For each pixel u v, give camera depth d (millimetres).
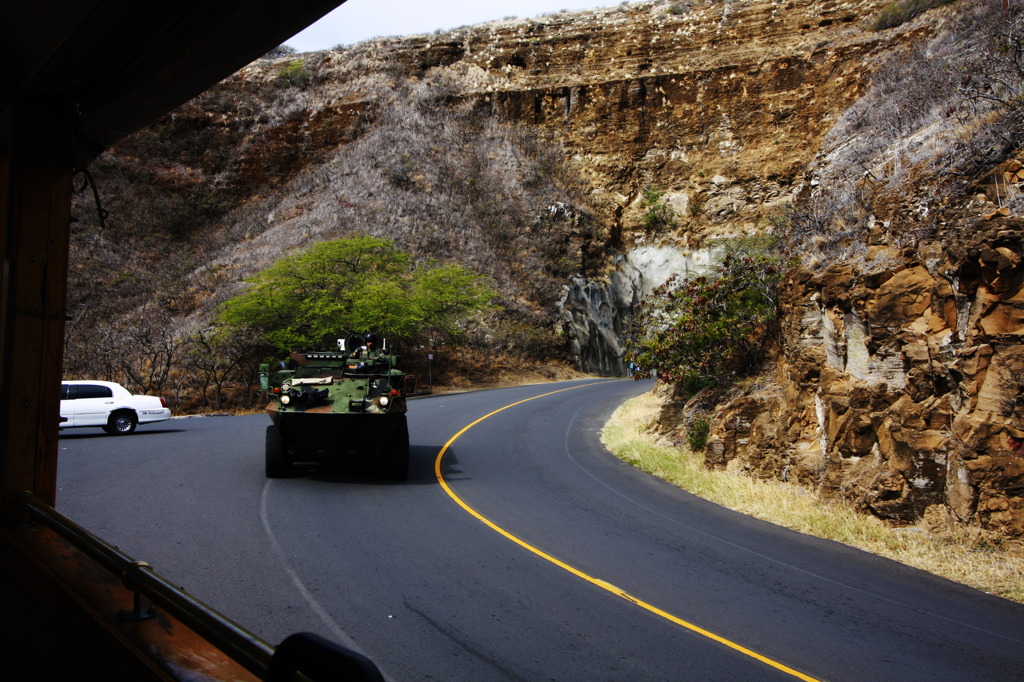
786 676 5320
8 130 4859
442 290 36562
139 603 3205
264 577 7133
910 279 10750
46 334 4738
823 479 11234
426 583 7207
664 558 8500
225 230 51531
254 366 32656
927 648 5938
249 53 3402
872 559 8695
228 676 2621
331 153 56094
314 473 13148
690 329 16812
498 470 14234
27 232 4617
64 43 3887
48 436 4797
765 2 56531
